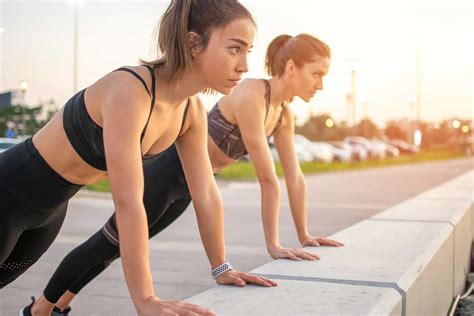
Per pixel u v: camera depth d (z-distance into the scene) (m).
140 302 1.69
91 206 10.29
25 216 1.96
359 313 1.71
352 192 13.41
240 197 12.25
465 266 4.27
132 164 1.74
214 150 3.01
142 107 1.79
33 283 4.23
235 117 2.91
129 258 1.71
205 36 1.80
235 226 7.54
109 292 3.94
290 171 3.13
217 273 2.14
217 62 1.81
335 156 34.16
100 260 2.52
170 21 1.82
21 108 23.56
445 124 73.50
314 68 2.88
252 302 1.83
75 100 1.88
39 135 1.93
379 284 2.08
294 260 2.55
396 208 4.43
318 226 7.50
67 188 1.96
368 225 3.55
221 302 1.83
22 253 2.16
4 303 3.66
